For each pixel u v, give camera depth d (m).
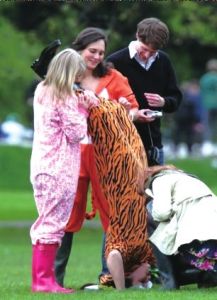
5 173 38.47
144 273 13.29
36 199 12.89
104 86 13.84
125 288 13.07
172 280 12.73
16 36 30.55
